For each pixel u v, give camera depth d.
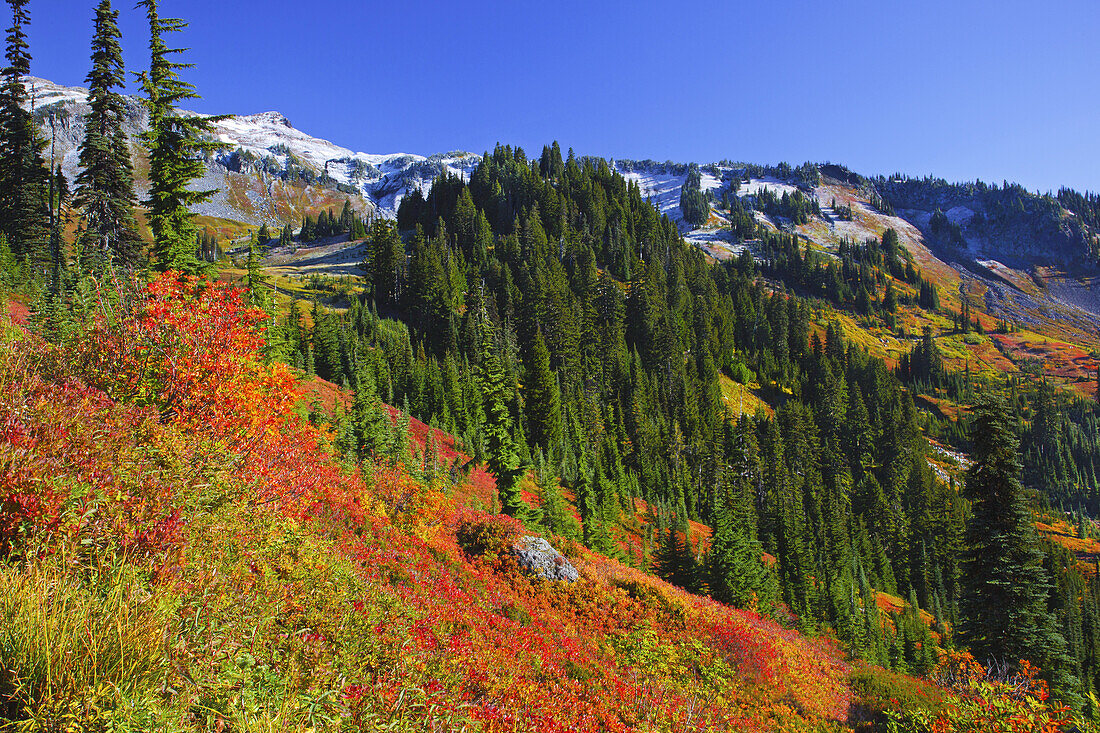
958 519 83.69
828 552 67.06
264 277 39.25
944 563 80.31
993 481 23.75
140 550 5.89
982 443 23.88
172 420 10.45
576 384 93.56
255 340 13.50
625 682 14.61
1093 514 137.25
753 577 33.62
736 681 18.83
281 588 8.03
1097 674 49.91
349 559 12.41
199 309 12.65
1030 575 22.44
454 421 68.25
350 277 153.00
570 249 153.88
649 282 135.88
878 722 19.25
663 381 111.12
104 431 7.36
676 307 146.50
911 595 68.19
